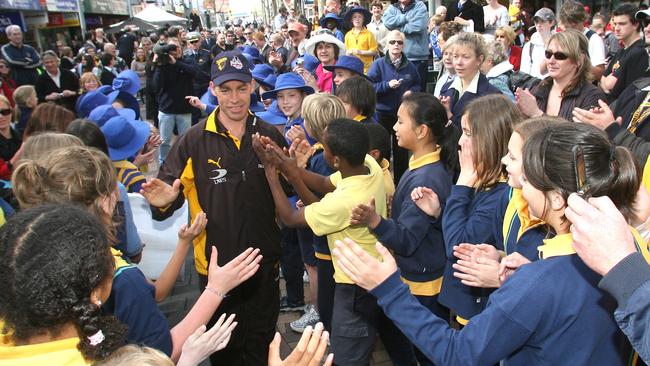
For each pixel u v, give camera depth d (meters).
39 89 8.64
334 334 2.62
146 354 1.13
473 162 2.17
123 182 3.55
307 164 3.29
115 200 1.88
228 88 2.58
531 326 1.29
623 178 1.28
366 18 7.66
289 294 3.98
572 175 1.26
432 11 9.95
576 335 1.27
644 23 4.26
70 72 8.91
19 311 1.08
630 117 3.06
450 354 1.40
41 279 1.07
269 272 2.79
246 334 2.79
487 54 4.15
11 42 9.29
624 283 1.10
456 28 6.34
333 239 2.59
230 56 2.59
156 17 25.41
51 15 21.19
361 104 3.61
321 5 14.20
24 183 1.73
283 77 4.30
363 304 2.53
